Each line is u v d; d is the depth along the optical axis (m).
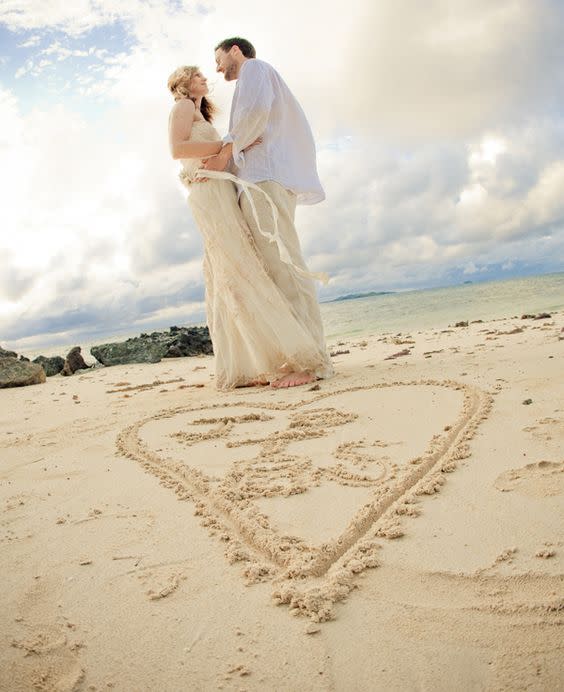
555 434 2.90
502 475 2.48
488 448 2.84
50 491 2.94
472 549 1.90
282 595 1.72
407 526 2.12
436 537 2.01
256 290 5.45
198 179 5.50
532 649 1.41
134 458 3.41
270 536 2.13
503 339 7.32
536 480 2.38
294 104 5.70
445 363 5.55
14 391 8.67
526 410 3.40
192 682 1.42
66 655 1.57
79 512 2.60
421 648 1.46
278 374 5.57
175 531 2.30
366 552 1.95
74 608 1.79
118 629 1.66
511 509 2.16
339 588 1.72
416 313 21.44
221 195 5.48
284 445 3.35
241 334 5.59
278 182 5.51
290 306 5.49
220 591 1.81
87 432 4.30
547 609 1.55
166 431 4.05
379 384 4.80
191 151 5.34
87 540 2.28
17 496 2.91
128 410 5.19
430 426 3.36
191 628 1.64
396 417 3.68
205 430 3.98
